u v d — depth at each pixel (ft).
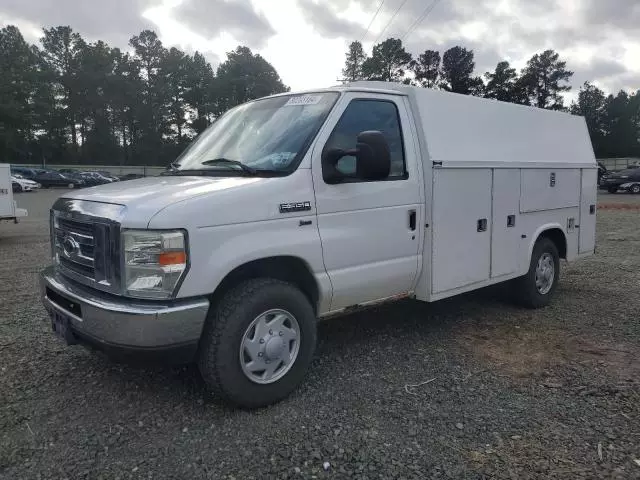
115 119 270.46
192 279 10.78
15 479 9.53
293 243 12.23
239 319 11.48
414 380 13.67
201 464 9.97
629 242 38.06
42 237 43.78
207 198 11.11
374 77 209.56
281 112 14.51
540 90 264.31
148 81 273.33
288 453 10.32
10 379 13.66
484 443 10.65
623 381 13.47
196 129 281.33
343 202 13.28
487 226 17.34
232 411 12.01
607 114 306.35
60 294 12.07
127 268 10.73
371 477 9.55
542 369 14.37
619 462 9.95
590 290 23.36
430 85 247.50
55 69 260.62
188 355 11.14
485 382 13.53
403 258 14.87
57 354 15.37
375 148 12.27
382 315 19.34
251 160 13.34
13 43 245.24
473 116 17.10
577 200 22.22
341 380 13.67
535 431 11.09
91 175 161.38
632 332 17.44
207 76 286.46
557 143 21.21
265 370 12.11
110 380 13.62
